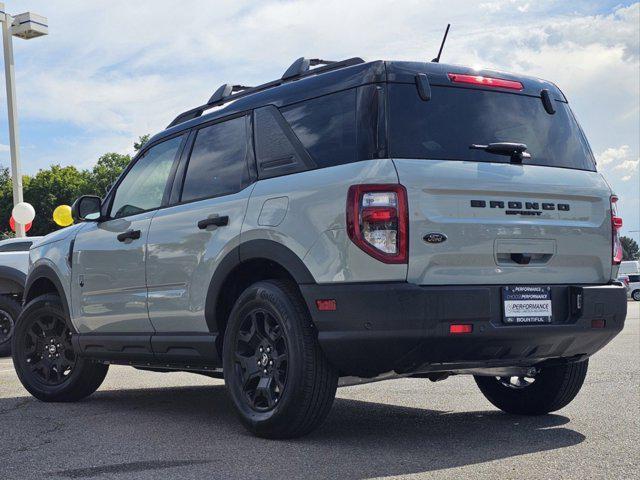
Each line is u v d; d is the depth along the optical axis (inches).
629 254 3764.8
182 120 228.7
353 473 145.3
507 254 170.6
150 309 213.0
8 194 2564.0
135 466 154.7
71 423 206.1
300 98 184.2
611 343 409.4
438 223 162.4
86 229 244.2
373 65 171.3
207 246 194.1
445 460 154.7
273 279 180.4
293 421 171.2
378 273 159.3
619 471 143.9
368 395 246.5
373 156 164.6
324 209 166.2
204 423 201.3
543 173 179.3
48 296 253.4
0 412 227.3
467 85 178.4
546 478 140.2
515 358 173.3
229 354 185.8
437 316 158.7
